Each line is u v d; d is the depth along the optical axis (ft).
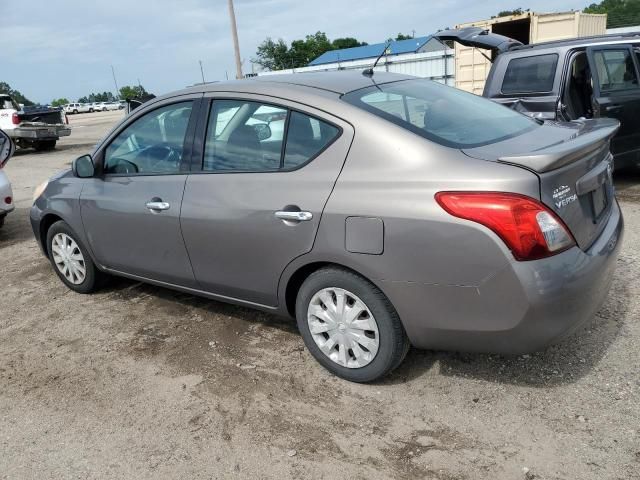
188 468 8.33
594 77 20.10
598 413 8.75
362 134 9.23
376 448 8.44
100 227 13.34
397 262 8.64
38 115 59.06
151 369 11.14
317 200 9.34
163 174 11.93
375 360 9.53
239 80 11.48
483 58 46.03
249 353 11.44
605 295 9.18
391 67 61.21
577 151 8.32
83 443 9.08
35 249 20.11
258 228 10.13
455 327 8.57
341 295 9.67
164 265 12.25
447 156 8.54
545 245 7.88
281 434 8.91
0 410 10.16
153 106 12.34
